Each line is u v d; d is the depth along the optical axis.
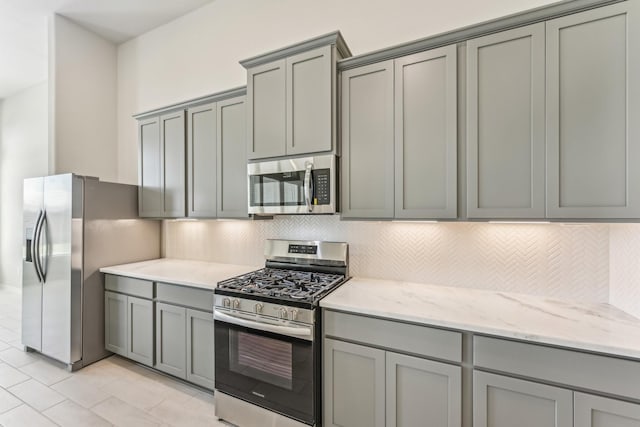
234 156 2.40
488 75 1.58
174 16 3.24
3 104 5.13
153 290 2.45
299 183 2.02
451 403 1.42
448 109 1.67
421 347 1.48
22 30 3.43
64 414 2.02
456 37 1.63
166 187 2.78
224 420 1.99
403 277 2.14
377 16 2.25
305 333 1.68
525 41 1.50
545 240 1.77
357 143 1.91
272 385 1.81
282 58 2.07
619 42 1.33
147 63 3.50
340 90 1.96
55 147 3.18
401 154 1.79
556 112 1.44
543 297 1.76
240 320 1.87
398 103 1.79
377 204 1.86
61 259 2.62
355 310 1.62
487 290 1.90
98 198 2.76
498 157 1.56
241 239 2.83
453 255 2.00
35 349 2.84
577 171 1.41
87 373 2.53
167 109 2.73
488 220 1.59
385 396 1.56
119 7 3.09
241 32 2.87
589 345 1.17
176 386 2.36
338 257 2.25
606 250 1.64
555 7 1.42
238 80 2.90
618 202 1.33
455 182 1.66
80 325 2.60
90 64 3.48
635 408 1.12
